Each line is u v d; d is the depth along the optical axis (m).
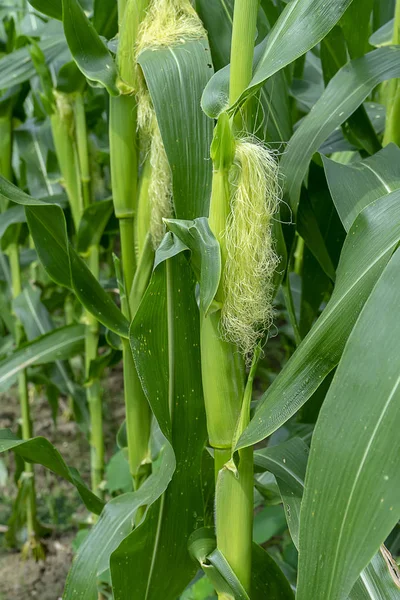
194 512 1.04
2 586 1.73
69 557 1.83
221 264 0.87
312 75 1.51
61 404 2.53
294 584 1.32
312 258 1.20
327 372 0.82
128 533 1.03
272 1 1.16
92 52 1.04
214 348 0.90
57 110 1.34
